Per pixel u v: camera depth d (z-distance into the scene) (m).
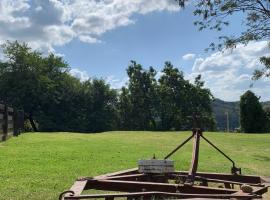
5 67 64.44
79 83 73.25
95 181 6.46
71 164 11.75
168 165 7.15
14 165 11.18
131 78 77.31
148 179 7.17
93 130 73.69
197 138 7.15
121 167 11.49
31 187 8.41
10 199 7.39
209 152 17.52
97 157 13.69
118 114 77.69
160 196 5.67
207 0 23.88
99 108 74.94
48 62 67.75
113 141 21.19
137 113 76.88
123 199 7.55
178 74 75.75
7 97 64.06
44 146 16.80
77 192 5.59
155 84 77.19
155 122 77.19
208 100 75.50
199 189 5.97
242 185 6.21
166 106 75.81
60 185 8.67
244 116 43.69
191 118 7.52
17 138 21.02
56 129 68.06
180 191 6.05
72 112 70.31
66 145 17.66
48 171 10.39
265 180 7.21
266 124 43.97
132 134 27.89
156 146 19.16
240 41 23.83
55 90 67.44
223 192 5.80
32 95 65.06
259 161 15.47
